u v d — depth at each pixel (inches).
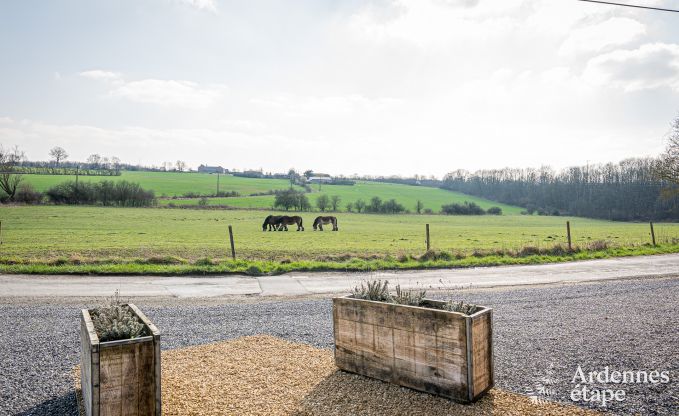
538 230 2103.8
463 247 1241.4
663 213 3196.4
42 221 1802.4
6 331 332.2
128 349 172.9
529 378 231.1
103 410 168.7
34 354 277.9
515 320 363.9
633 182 3427.7
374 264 733.3
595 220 3233.3
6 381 232.4
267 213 2805.1
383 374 223.3
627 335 314.8
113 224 1791.3
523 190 4562.0
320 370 242.1
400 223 2490.2
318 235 1610.5
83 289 518.9
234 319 368.2
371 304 227.0
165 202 3284.9
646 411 192.1
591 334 318.0
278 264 714.2
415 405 195.3
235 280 596.7
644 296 468.8
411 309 212.1
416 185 6407.5
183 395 208.2
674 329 330.3
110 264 694.5
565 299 454.9
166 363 255.4
